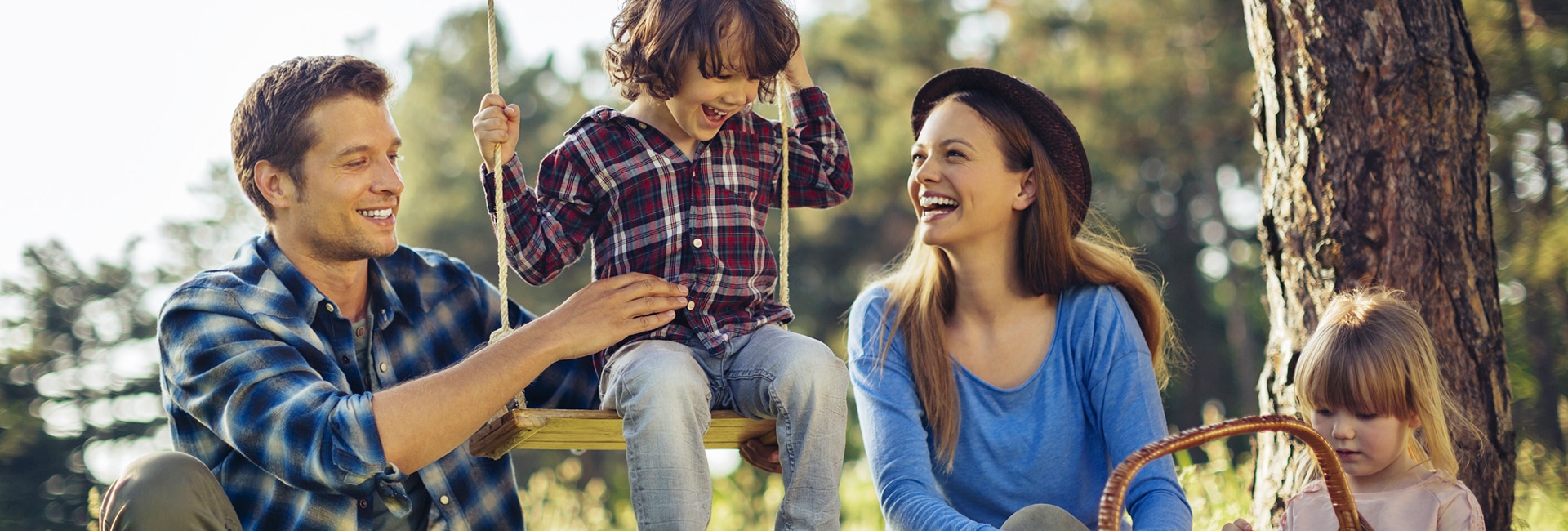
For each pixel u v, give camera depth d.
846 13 23.19
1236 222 22.34
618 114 2.96
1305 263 3.34
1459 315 3.21
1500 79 10.02
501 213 2.84
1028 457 2.89
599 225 2.97
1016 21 21.03
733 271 2.90
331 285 3.04
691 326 2.87
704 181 2.93
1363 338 2.78
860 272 23.47
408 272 3.20
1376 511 2.73
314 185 2.87
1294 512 2.88
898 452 2.84
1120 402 2.84
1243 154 20.45
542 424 2.60
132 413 23.95
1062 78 19.97
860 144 21.03
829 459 2.74
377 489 2.80
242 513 2.87
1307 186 3.34
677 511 2.57
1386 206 3.23
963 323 3.03
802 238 23.17
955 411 2.92
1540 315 11.23
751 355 2.81
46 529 21.44
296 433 2.65
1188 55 20.02
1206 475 4.83
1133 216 22.17
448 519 2.98
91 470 22.42
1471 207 3.28
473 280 3.32
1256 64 3.55
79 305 24.92
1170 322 3.23
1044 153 2.94
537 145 26.84
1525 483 5.31
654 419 2.60
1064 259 2.96
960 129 2.92
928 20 21.69
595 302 2.70
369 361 3.06
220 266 2.98
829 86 22.75
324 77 2.90
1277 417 2.13
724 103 2.82
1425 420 2.75
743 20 2.76
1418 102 3.24
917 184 3.00
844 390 2.79
